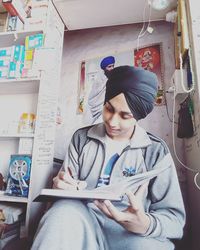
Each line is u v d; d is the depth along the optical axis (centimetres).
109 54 159
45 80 135
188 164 128
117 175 118
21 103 156
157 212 97
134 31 160
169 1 139
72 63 165
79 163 126
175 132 136
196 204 115
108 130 128
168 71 146
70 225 71
